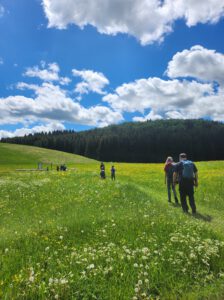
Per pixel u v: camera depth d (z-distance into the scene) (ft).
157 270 17.37
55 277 16.35
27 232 26.94
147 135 638.53
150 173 144.05
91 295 15.08
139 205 42.70
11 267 18.04
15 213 41.75
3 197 53.62
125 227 26.27
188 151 590.55
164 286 16.02
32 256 19.83
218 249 20.47
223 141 574.15
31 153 383.24
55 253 20.01
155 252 19.29
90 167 260.01
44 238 23.89
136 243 21.86
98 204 44.39
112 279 16.39
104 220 29.68
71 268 17.53
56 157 377.50
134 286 15.76
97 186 63.93
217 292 15.37
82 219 31.35
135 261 18.58
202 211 43.09
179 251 19.44
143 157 618.03
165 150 610.24
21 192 58.70
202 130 623.36
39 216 39.04
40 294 14.62
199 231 25.54
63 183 73.15
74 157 399.65
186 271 17.52
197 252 19.61
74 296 14.94
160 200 52.65
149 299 14.73
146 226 26.48
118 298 14.80
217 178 86.38
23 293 14.69
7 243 23.17
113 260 18.42
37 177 98.94
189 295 15.03
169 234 23.84
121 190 56.54
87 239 23.72
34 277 15.97
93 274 16.71
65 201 48.73
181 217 33.73
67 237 24.22
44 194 56.39
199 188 67.31
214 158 570.46
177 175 42.09
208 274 17.56
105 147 627.87
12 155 355.56
